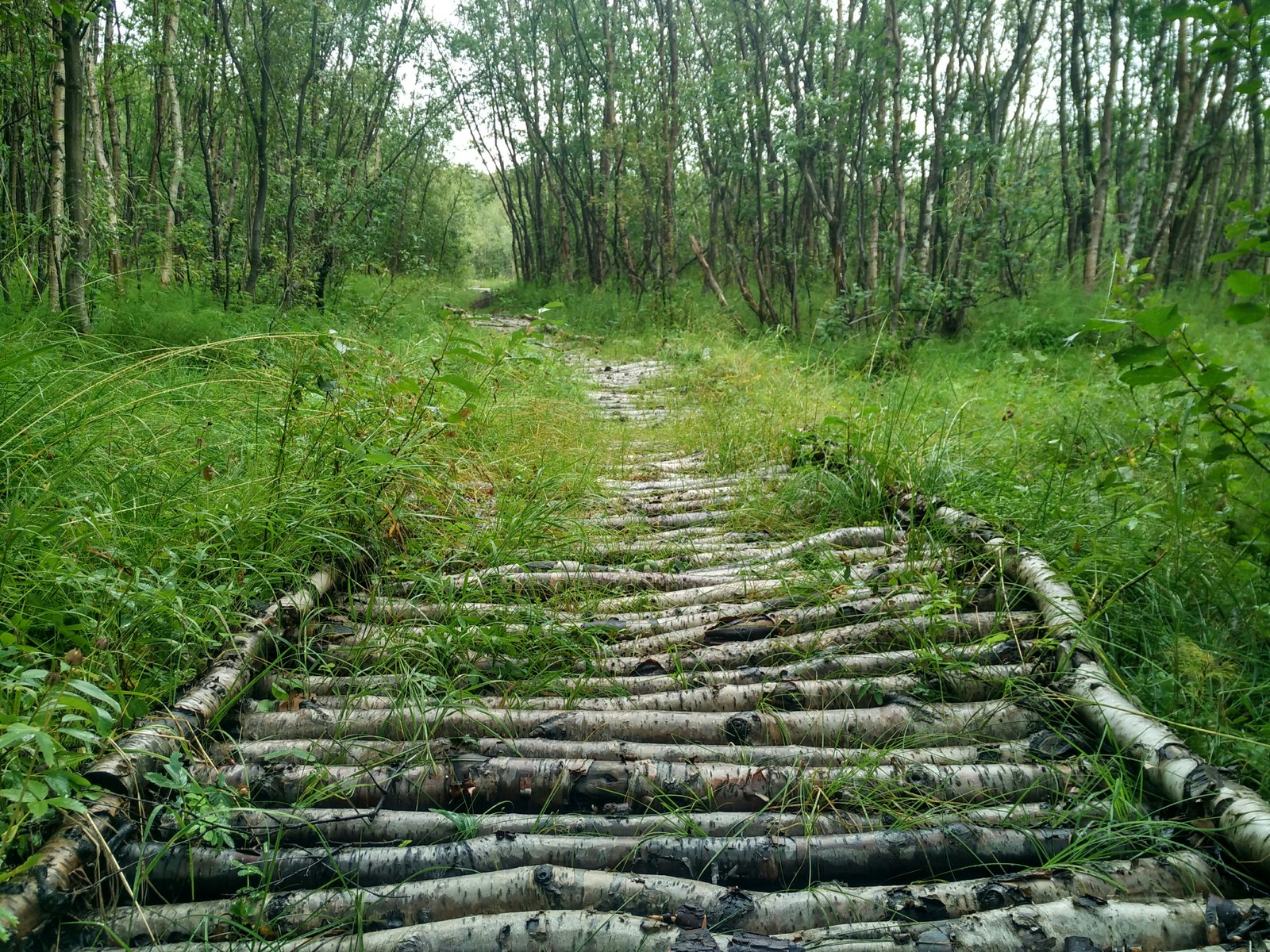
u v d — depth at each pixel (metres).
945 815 2.02
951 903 1.75
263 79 10.00
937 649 2.73
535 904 1.76
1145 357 2.74
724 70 13.20
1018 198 12.45
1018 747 2.33
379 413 4.06
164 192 11.55
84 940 1.66
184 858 1.82
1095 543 3.15
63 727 2.03
